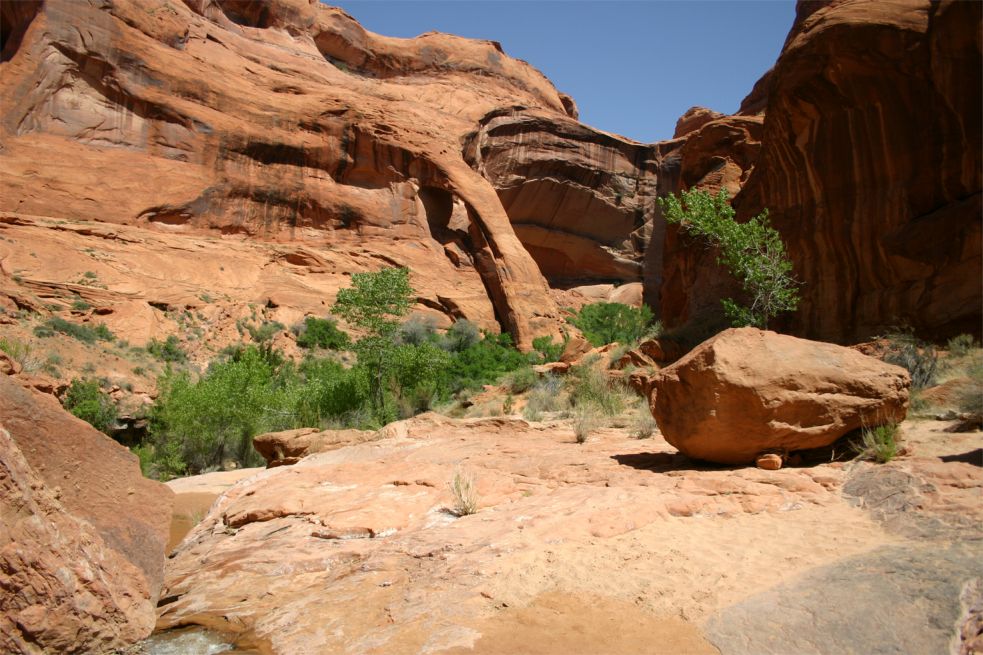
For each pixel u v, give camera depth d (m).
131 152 42.97
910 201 17.42
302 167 50.03
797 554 4.30
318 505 6.69
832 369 6.34
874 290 18.08
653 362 17.92
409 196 53.09
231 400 23.33
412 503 6.35
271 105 49.78
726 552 4.44
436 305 49.59
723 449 6.41
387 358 22.16
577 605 3.88
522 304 51.69
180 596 4.86
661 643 3.44
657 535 4.80
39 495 3.64
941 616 3.29
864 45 17.95
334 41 70.50
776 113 20.83
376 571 4.74
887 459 5.86
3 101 39.00
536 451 8.39
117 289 36.84
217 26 55.59
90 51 41.75
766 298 16.48
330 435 12.43
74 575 3.61
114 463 4.34
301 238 48.81
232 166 46.78
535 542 4.77
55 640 3.42
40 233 36.94
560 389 16.33
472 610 3.90
